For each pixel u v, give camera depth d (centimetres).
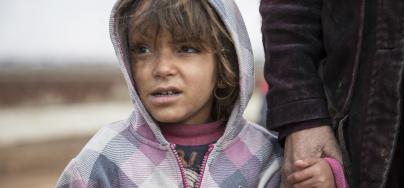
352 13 215
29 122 1802
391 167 210
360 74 214
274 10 230
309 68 224
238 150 240
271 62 228
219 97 241
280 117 221
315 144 217
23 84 2420
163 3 228
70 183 230
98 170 228
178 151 234
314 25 229
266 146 245
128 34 234
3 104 2322
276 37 228
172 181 230
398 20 206
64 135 1518
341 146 218
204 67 232
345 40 216
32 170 1140
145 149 232
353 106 216
